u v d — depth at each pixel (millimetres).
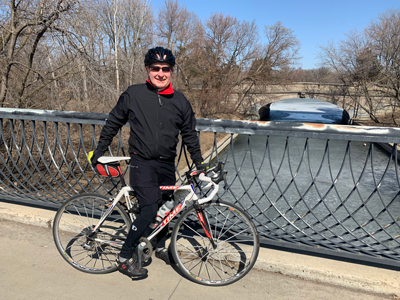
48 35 6848
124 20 24859
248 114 36000
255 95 34531
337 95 36812
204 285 2090
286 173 13703
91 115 2512
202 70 28594
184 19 29078
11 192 3145
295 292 2045
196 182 2057
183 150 2447
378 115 33188
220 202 2039
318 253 2439
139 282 2102
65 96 7914
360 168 14789
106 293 1983
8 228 2801
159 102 1837
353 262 2305
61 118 2625
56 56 7477
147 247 2025
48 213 2928
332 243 2271
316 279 2152
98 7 7090
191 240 2475
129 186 2072
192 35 28625
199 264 2332
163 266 2287
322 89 38031
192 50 28250
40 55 7648
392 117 29203
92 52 7305
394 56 25062
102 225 2346
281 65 32250
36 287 2018
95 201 2361
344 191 11234
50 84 7422
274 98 38719
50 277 2127
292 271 2197
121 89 8383
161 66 1767
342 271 2121
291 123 2102
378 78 27094
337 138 2025
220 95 29453
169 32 29406
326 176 13250
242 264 2299
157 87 1843
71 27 6438
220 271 2256
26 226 2846
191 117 1993
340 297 2006
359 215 9148
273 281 2152
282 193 2326
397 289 1991
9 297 1913
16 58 7121
